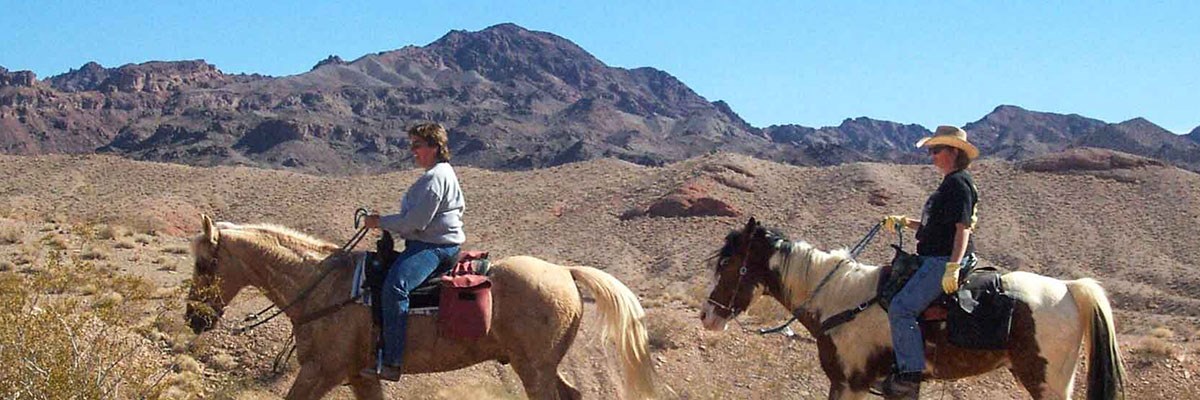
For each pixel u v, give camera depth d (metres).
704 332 15.28
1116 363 7.91
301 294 8.48
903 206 65.88
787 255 8.91
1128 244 58.81
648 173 79.81
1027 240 61.19
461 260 8.46
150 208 58.16
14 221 23.53
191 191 73.25
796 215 65.31
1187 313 42.88
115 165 79.19
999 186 72.88
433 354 8.38
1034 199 69.19
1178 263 54.38
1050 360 7.99
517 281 8.48
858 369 8.51
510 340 8.48
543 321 8.44
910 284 8.14
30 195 65.81
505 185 81.06
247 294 15.50
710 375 13.92
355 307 8.33
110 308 8.45
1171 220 62.78
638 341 8.74
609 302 8.71
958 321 8.05
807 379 13.78
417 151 8.41
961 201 8.00
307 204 71.25
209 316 8.67
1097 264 55.53
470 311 8.17
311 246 8.71
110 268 18.16
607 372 13.59
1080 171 74.19
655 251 58.88
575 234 64.50
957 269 7.87
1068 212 65.81
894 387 8.18
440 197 8.15
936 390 13.36
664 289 36.78
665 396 12.16
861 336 8.45
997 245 60.19
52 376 7.75
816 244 58.28
